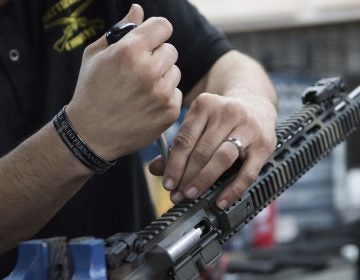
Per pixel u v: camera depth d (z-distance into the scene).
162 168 0.78
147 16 1.08
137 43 0.64
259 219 2.35
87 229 1.02
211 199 0.71
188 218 0.67
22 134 0.99
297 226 2.66
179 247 0.61
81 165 0.69
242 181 0.72
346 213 2.74
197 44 1.10
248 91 0.91
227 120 0.75
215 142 0.74
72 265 0.57
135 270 0.59
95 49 0.69
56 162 0.69
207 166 0.72
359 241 2.08
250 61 1.09
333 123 0.85
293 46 3.20
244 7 2.92
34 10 1.01
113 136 0.67
